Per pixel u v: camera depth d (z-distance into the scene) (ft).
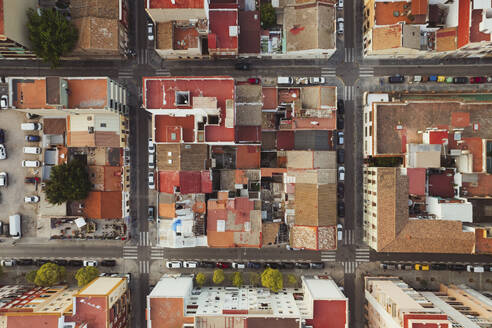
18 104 169.48
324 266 201.26
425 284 198.90
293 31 181.98
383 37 177.58
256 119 178.81
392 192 173.47
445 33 178.91
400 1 176.45
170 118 172.86
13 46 173.17
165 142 171.73
